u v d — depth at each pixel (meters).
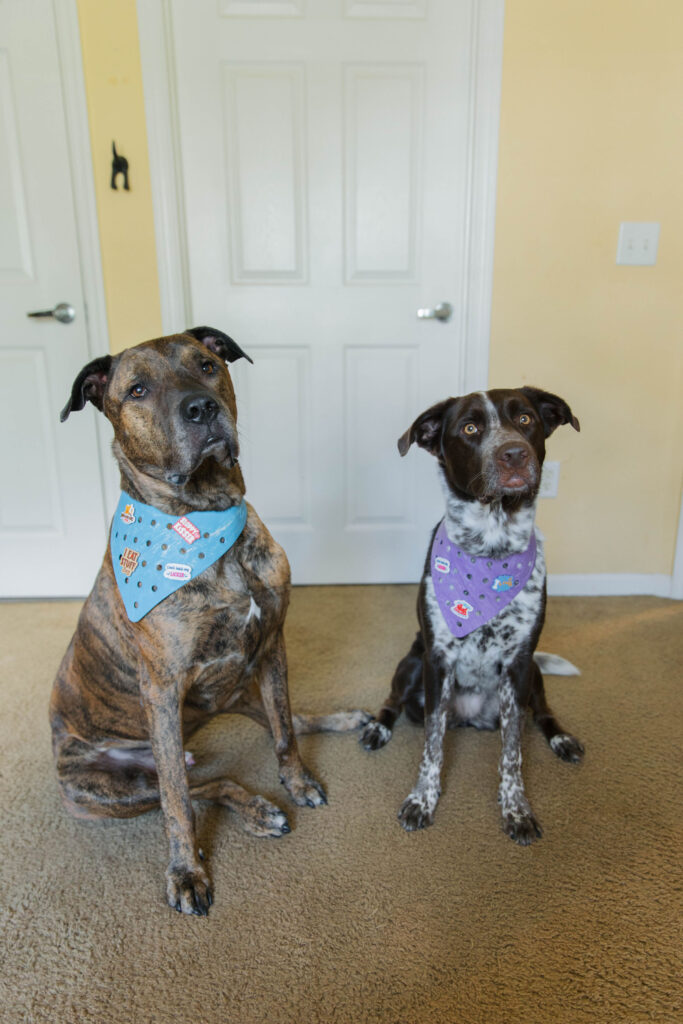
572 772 1.88
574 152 2.83
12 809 1.83
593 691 2.31
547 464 3.06
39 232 2.89
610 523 3.14
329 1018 1.21
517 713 1.72
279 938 1.39
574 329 2.98
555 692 2.30
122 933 1.42
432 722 1.75
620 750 1.98
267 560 1.62
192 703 1.65
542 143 2.82
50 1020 1.24
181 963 1.34
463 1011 1.21
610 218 2.88
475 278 2.94
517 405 1.71
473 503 1.70
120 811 1.64
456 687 1.94
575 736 2.05
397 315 3.05
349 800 1.81
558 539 3.16
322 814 1.76
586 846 1.62
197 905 1.46
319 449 3.17
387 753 2.02
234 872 1.57
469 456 1.67
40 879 1.59
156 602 1.45
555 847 1.62
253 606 1.57
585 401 3.04
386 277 3.02
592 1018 1.19
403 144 2.90
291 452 3.18
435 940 1.37
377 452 3.19
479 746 2.05
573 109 2.79
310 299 3.04
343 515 3.25
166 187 2.86
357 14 2.78
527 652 1.72
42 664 2.62
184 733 1.79
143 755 1.79
